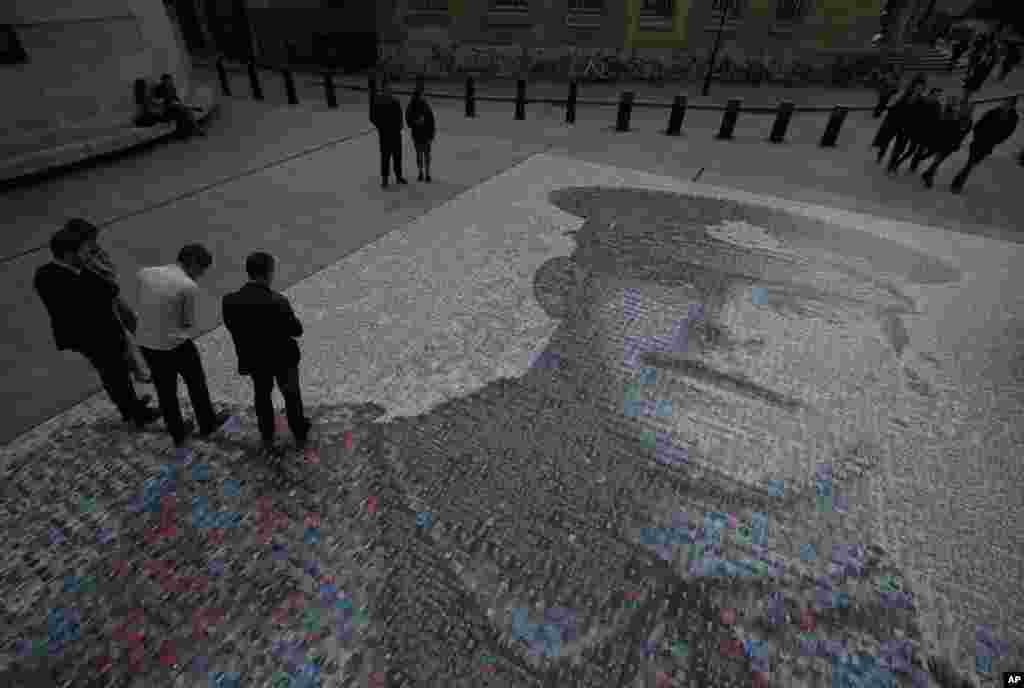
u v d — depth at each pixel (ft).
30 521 11.36
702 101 52.03
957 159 37.55
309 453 13.14
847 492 12.64
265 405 12.53
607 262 22.03
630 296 19.77
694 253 23.02
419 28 56.34
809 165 35.27
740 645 9.64
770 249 23.65
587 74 58.85
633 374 16.01
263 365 11.60
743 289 20.52
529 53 57.72
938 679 9.27
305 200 27.25
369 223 24.94
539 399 14.98
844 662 9.46
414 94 27.20
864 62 59.06
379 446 13.39
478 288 20.06
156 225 24.22
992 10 91.15
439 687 8.86
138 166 31.48
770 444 13.83
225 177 29.91
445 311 18.71
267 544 11.03
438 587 10.35
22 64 29.09
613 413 14.58
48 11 29.76
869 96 55.36
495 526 11.55
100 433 13.56
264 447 13.28
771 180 32.17
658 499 12.26
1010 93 56.24
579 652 9.43
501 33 56.70
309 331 17.56
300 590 10.23
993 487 12.95
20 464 12.64
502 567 10.75
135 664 9.06
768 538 11.52
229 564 10.64
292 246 22.77
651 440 13.79
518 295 19.69
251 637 9.47
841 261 23.00
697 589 10.50
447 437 13.69
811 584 10.67
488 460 13.10
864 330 18.56
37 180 28.99
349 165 32.27
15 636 9.41
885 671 9.36
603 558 10.98
